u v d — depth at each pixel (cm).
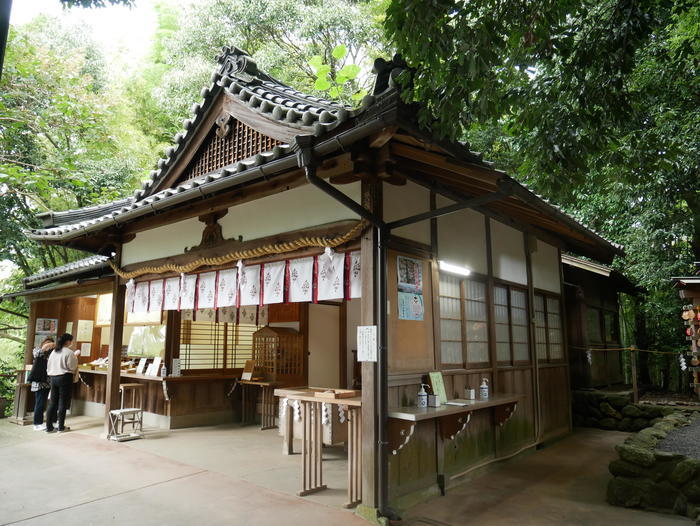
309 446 487
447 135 382
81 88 1093
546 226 761
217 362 881
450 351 538
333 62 1432
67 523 402
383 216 446
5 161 1066
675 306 1153
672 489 438
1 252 1242
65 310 1043
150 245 712
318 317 912
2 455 633
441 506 451
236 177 458
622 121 445
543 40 412
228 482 511
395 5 358
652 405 831
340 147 376
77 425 853
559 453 672
